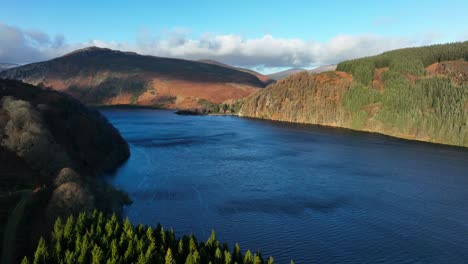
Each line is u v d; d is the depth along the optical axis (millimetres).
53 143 85500
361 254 62531
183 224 72250
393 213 81062
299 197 90375
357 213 80562
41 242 47938
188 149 150500
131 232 52219
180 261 49062
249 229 70812
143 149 148250
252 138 183875
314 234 69438
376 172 116250
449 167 124125
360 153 147000
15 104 91500
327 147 159750
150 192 91125
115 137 134500
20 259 50500
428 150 155250
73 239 50969
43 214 62406
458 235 70688
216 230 69938
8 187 68375
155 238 53281
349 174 113438
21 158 78812
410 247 65438
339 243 66188
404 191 96938
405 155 144000
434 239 68750
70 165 82625
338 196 91812
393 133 198875
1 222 57719
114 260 44906
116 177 104125
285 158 135375
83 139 111125
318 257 61125
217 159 131875
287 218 76625
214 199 87250
